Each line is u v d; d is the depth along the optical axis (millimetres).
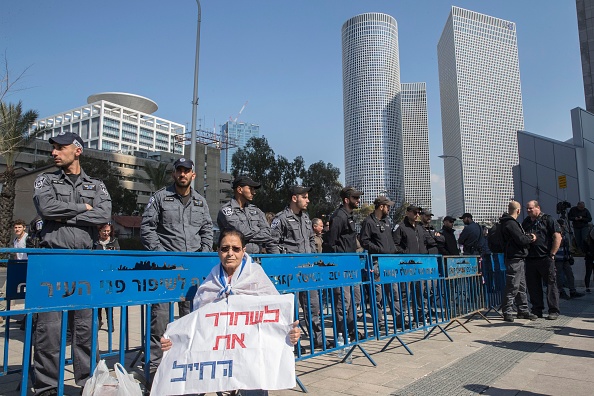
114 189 55594
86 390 2863
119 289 3234
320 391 4121
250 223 5445
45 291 2828
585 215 14250
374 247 7062
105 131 161250
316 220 10398
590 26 32250
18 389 4355
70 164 3816
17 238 8117
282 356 3031
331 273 5078
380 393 4062
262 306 3133
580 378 4531
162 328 4094
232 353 3020
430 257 6879
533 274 8453
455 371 4797
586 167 23219
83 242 3760
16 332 7355
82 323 3719
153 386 2979
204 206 4730
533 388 4207
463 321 8016
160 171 48594
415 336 6805
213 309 3135
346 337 5180
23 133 25703
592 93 31609
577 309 9500
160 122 187250
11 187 24641
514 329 7312
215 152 65500
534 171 25453
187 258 3729
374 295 5684
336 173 52531
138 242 34562
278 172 43469
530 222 8617
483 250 11477
